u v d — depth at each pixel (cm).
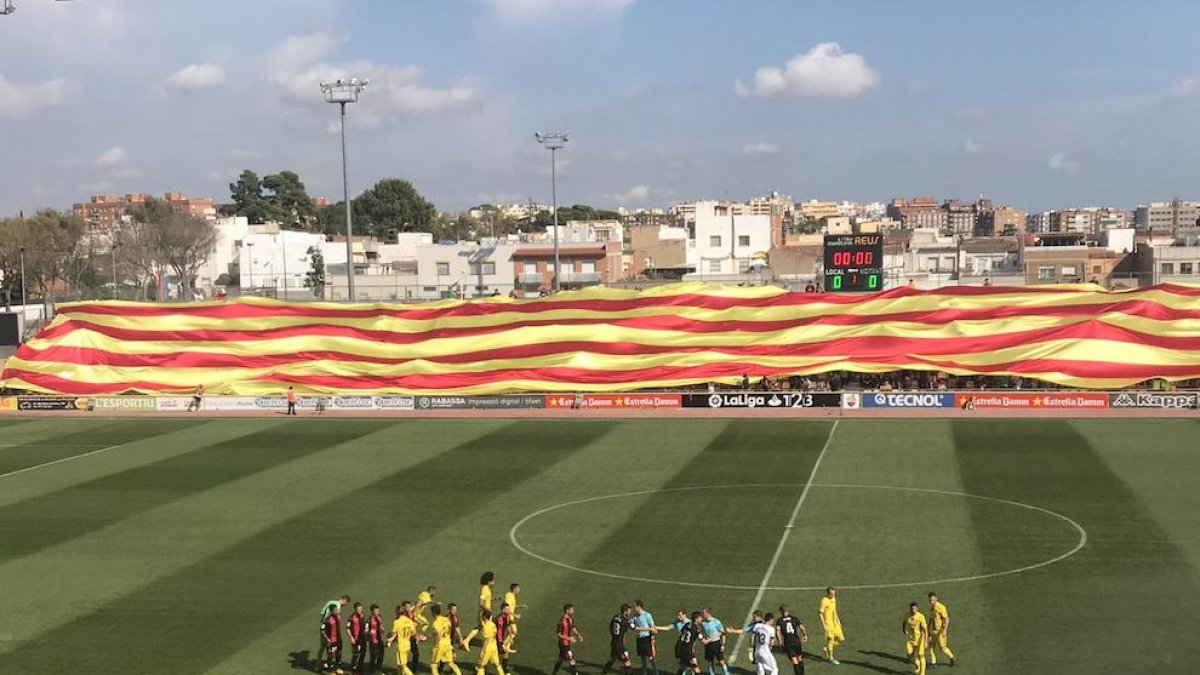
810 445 7075
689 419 8238
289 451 7481
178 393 9900
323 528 5506
